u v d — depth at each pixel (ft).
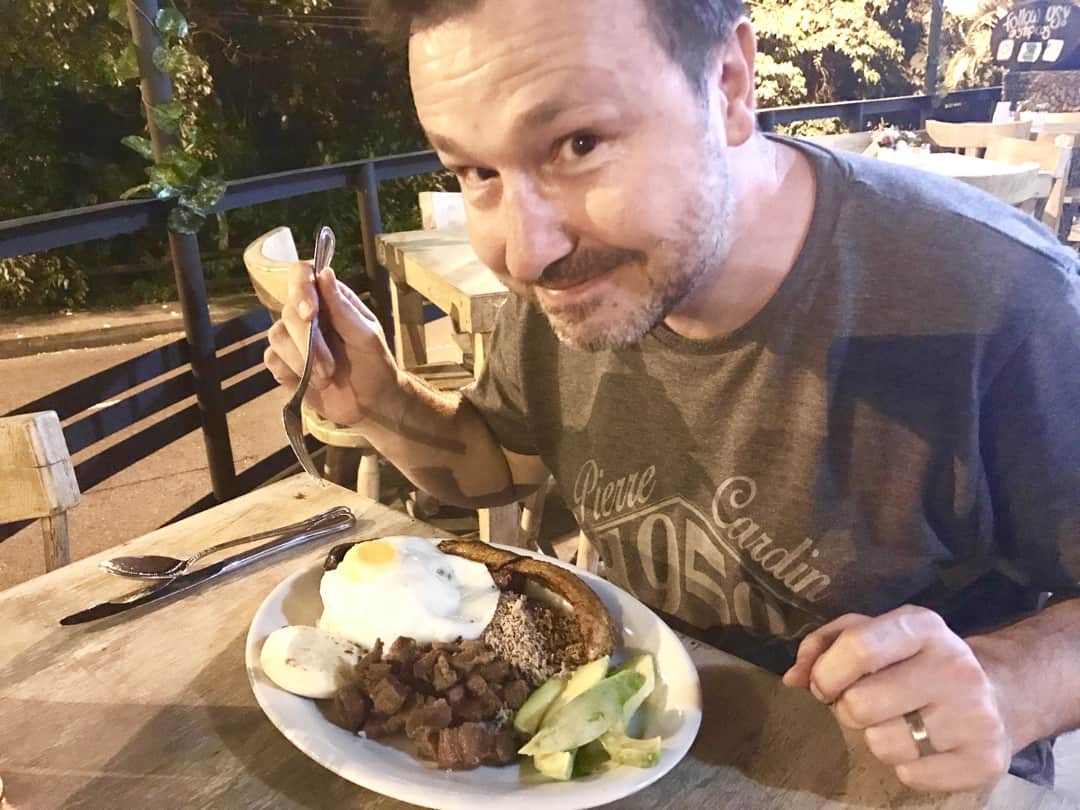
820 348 2.75
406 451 3.71
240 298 19.43
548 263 2.15
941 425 2.72
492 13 1.90
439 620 2.55
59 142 19.07
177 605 2.92
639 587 3.43
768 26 24.32
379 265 9.64
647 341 3.06
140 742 2.35
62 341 17.28
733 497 3.01
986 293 2.65
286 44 18.74
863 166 2.89
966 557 2.99
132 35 7.09
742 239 2.67
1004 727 2.13
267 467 9.16
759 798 2.20
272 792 2.20
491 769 2.22
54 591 2.98
